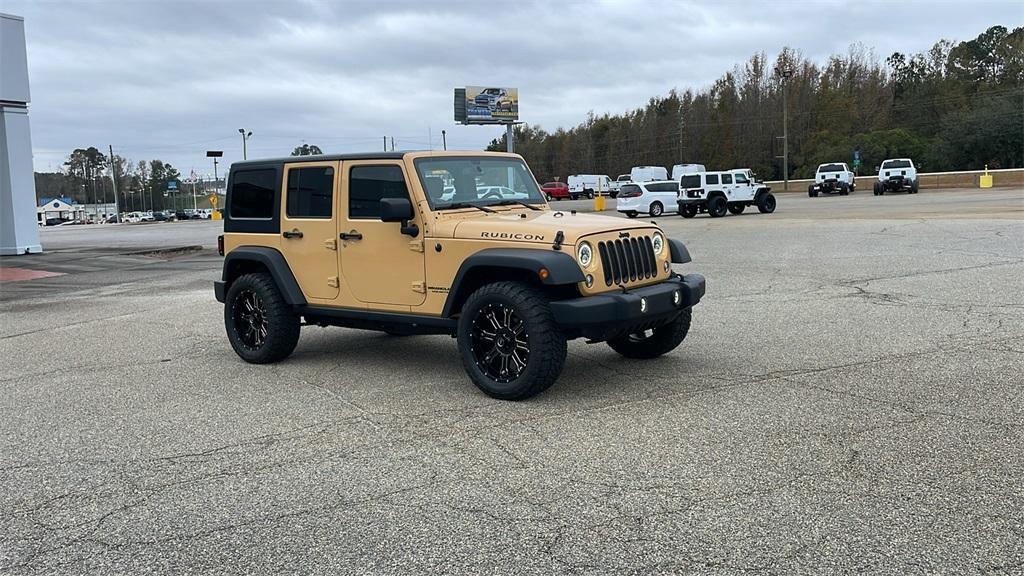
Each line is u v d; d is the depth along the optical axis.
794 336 8.06
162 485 4.49
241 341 7.80
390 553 3.55
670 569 3.31
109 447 5.21
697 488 4.15
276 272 7.32
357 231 6.82
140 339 9.32
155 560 3.57
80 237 35.25
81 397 6.59
